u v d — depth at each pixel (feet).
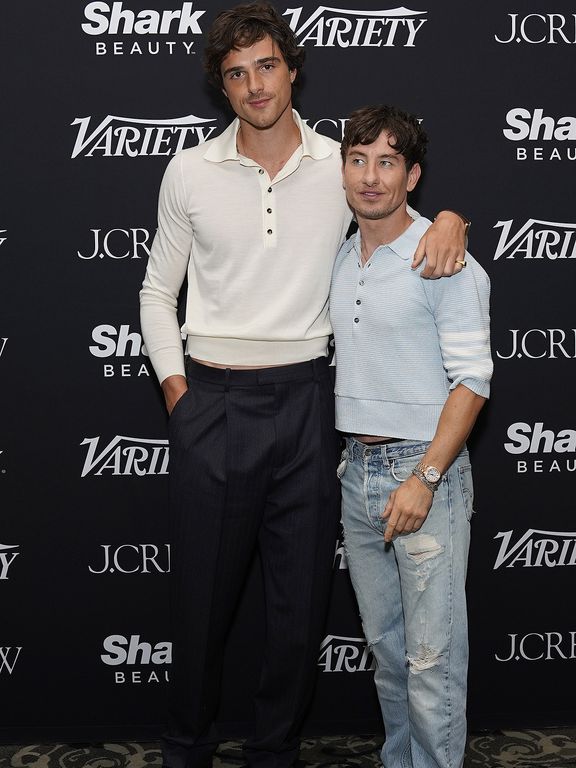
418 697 6.45
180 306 8.09
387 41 7.66
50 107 7.61
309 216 6.55
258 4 6.28
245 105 6.21
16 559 8.14
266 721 7.32
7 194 7.70
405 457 6.23
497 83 7.75
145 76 7.63
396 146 5.85
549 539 8.33
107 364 7.98
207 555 6.83
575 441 8.21
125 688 8.38
